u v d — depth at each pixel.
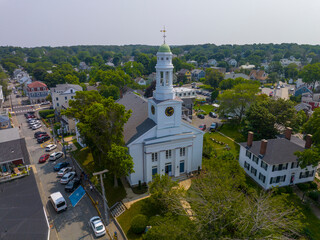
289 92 139.62
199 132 46.56
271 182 42.50
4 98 131.62
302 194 41.97
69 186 43.75
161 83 44.22
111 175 47.56
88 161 54.31
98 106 39.56
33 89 122.94
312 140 46.09
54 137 71.75
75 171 50.91
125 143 43.22
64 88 101.81
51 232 34.16
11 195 34.69
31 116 95.25
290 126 60.41
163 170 45.06
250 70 198.62
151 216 35.84
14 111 107.31
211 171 37.19
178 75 174.62
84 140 48.31
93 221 34.91
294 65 187.50
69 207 39.72
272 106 63.12
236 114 76.81
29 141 69.69
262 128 59.53
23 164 44.25
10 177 39.25
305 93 112.62
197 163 48.31
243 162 49.88
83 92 51.47
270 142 46.19
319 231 33.50
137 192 41.88
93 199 41.53
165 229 27.53
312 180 45.91
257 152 44.97
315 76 132.38
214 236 26.00
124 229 33.94
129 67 161.62
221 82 129.00
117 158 37.66
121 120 41.12
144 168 43.78
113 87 105.19
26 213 30.56
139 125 46.94
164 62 41.66
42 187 45.16
